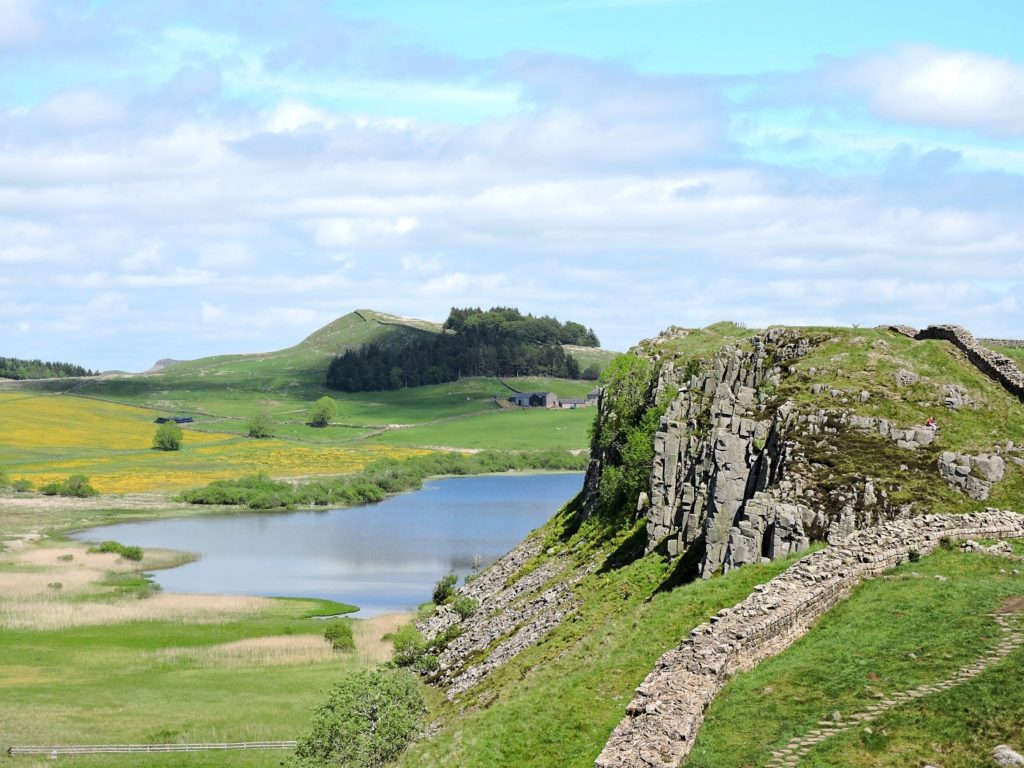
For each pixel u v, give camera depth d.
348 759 60.81
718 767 29.50
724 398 74.88
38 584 131.12
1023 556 43.66
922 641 35.03
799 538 56.47
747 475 64.56
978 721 28.78
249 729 77.25
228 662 96.19
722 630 36.72
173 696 85.75
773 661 36.31
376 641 103.69
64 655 98.19
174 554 160.75
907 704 30.61
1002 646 33.31
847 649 35.69
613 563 82.12
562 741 39.62
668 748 30.03
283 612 118.94
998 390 71.81
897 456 62.62
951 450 63.03
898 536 46.06
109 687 88.25
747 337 101.75
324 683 89.38
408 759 51.38
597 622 68.88
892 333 89.06
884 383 72.88
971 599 38.16
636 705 32.88
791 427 66.12
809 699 32.50
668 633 46.97
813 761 28.62
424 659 87.38
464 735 44.88
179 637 105.88
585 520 106.75
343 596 129.75
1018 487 59.56
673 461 78.31
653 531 77.38
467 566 151.25
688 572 67.12
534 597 89.19
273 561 156.12
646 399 106.38
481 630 89.19
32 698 84.69
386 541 176.00
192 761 70.81
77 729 77.06
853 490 59.25
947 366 75.00
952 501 59.09
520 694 51.09
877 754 28.44
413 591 133.00
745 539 57.34
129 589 130.38
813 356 81.69
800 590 40.19
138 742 74.25
